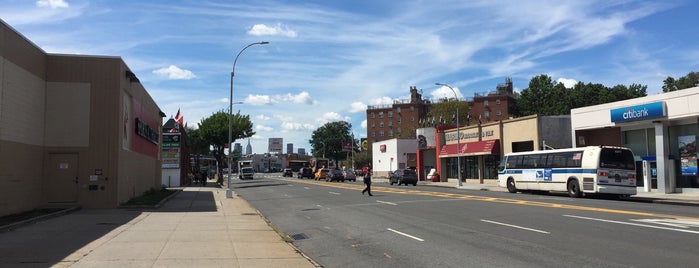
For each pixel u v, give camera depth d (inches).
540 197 1037.2
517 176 1256.8
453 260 373.4
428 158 2465.6
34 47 783.1
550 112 3609.7
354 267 364.2
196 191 1534.2
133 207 855.1
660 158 1126.4
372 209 806.5
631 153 1045.2
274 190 1546.5
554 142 1578.5
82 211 798.5
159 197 1072.8
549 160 1147.9
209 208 888.3
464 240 464.1
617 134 1284.4
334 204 940.0
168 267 342.0
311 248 459.5
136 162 1084.5
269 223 643.5
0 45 657.6
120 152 880.3
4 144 672.4
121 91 885.8
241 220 673.0
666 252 376.8
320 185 1838.1
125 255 385.1
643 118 1158.3
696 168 1076.5
